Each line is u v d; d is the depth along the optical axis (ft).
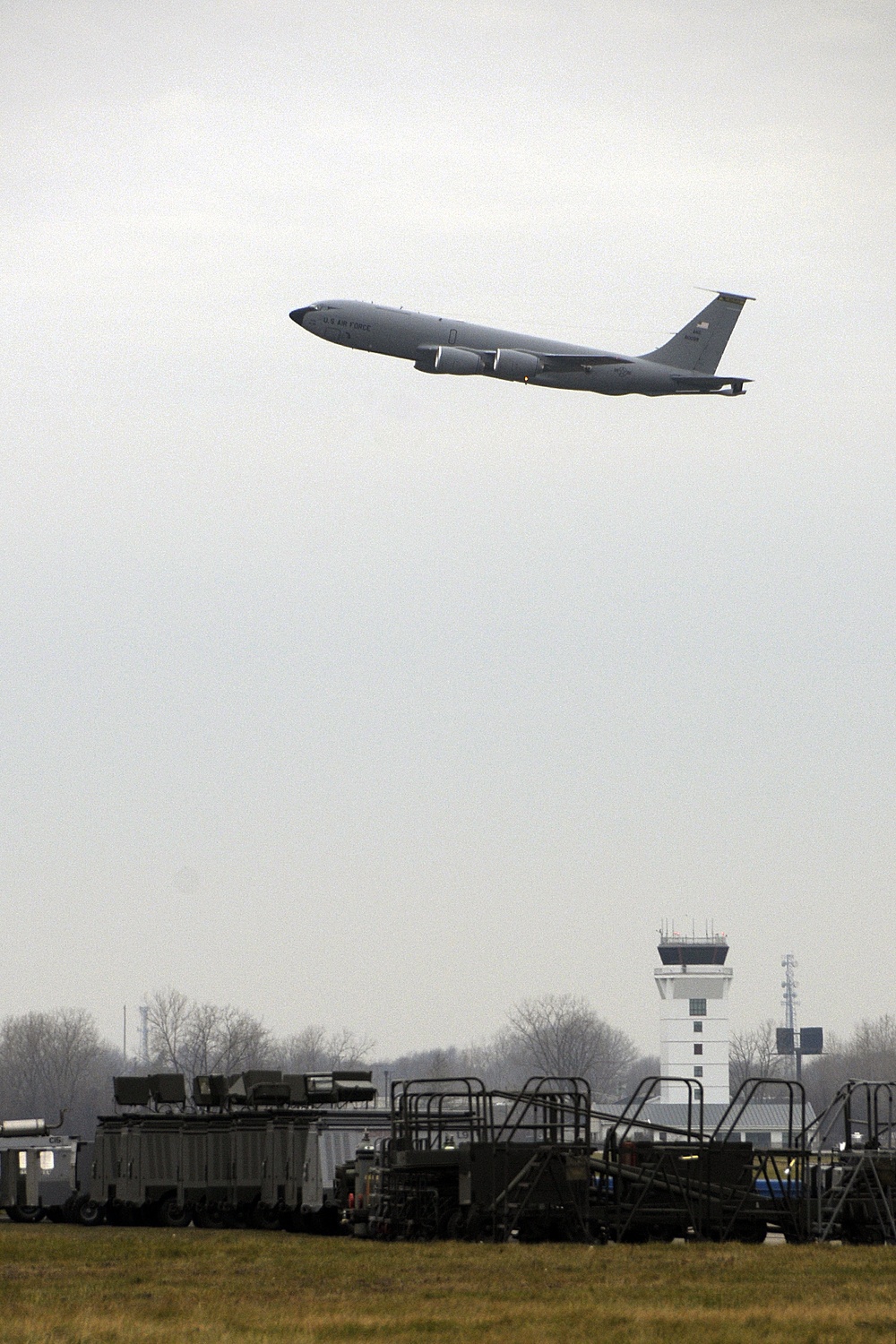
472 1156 484.74
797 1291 359.46
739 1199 498.28
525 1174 485.56
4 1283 375.66
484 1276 387.75
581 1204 486.38
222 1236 534.37
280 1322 308.60
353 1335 296.10
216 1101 645.10
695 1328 304.71
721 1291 358.43
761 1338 293.64
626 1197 499.10
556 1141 513.45
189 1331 297.12
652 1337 294.05
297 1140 561.84
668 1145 504.84
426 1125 529.45
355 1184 542.57
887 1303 340.59
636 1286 368.48
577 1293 354.74
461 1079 525.75
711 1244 480.23
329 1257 434.71
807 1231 497.46
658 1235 499.51
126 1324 305.73
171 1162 605.73
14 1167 637.30
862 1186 498.28
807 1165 509.35
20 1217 640.99
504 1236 481.87
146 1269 409.08
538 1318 315.78
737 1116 515.09
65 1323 306.35
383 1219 508.94
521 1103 560.20
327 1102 605.73
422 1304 337.52
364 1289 362.33
